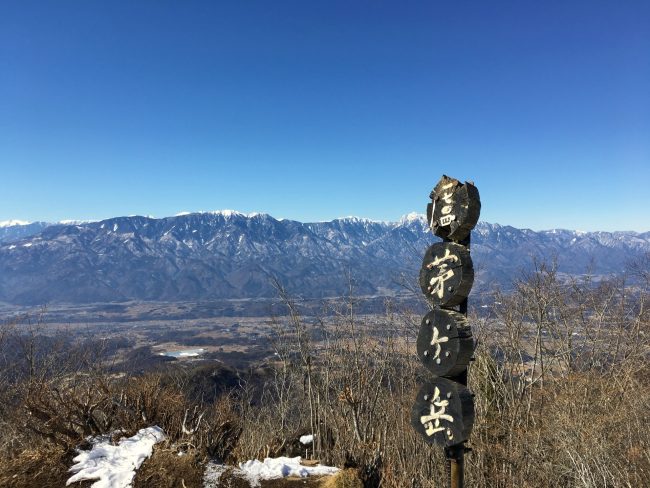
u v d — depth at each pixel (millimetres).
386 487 6250
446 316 4203
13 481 5594
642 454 8719
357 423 8195
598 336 11906
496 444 9617
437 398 4242
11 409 8352
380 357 10008
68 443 6336
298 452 8648
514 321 11531
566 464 9047
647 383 11461
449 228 4504
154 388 7645
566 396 10070
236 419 7949
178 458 6055
